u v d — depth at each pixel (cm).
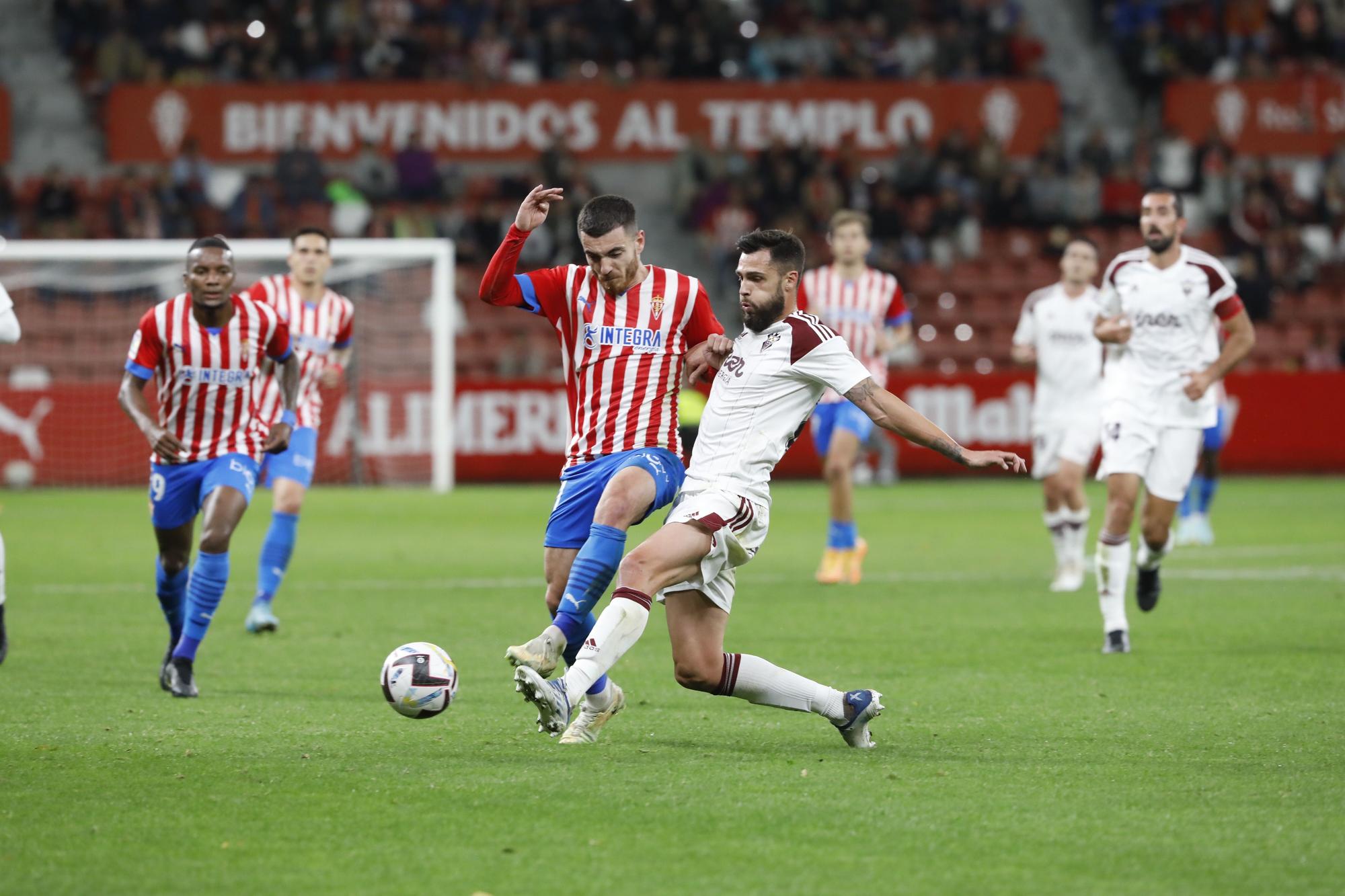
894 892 1449
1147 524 3184
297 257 3497
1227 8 10594
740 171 9344
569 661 2173
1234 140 10088
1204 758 2038
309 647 3066
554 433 8031
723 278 9106
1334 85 10112
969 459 1967
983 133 9594
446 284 7400
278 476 3353
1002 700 2492
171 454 2517
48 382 7606
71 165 9731
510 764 1986
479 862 1538
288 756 2031
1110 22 10850
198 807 1750
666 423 2188
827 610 3675
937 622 3469
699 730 2241
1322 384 8550
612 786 1856
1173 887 1469
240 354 2617
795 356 2036
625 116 9494
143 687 2598
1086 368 4056
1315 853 1582
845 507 4216
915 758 2034
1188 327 3119
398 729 2227
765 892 1448
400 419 7725
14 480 7581
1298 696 2536
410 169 9131
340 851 1573
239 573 4416
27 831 1647
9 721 2273
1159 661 2911
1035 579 4350
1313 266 9744
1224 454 8481
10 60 10031
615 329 2164
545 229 8894
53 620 3450
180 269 8144
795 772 1941
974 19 10388
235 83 9331
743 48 10094
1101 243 9494
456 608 3669
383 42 9638
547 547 2209
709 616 2062
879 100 9706
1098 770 1961
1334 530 5734
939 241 9325
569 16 10069
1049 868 1526
